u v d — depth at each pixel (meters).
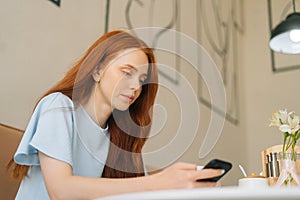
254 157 3.23
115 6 2.18
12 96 1.53
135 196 0.57
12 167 1.32
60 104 1.06
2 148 1.31
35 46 1.66
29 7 1.66
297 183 1.13
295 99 3.18
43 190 1.09
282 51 2.37
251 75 3.45
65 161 0.96
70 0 1.88
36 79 1.64
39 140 0.98
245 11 3.64
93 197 0.83
